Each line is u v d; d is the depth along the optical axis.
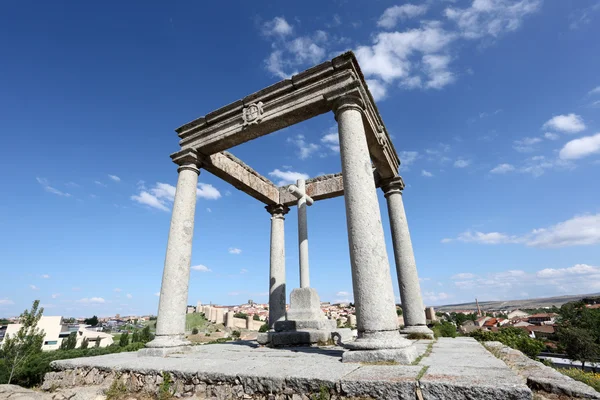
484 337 24.80
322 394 3.47
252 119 8.17
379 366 4.23
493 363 4.26
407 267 9.77
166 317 7.25
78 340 58.44
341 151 6.45
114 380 5.16
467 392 2.98
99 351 28.73
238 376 4.14
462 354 5.32
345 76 6.96
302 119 7.93
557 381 3.36
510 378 3.26
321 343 8.31
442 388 3.10
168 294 7.45
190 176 8.84
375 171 11.02
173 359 5.93
